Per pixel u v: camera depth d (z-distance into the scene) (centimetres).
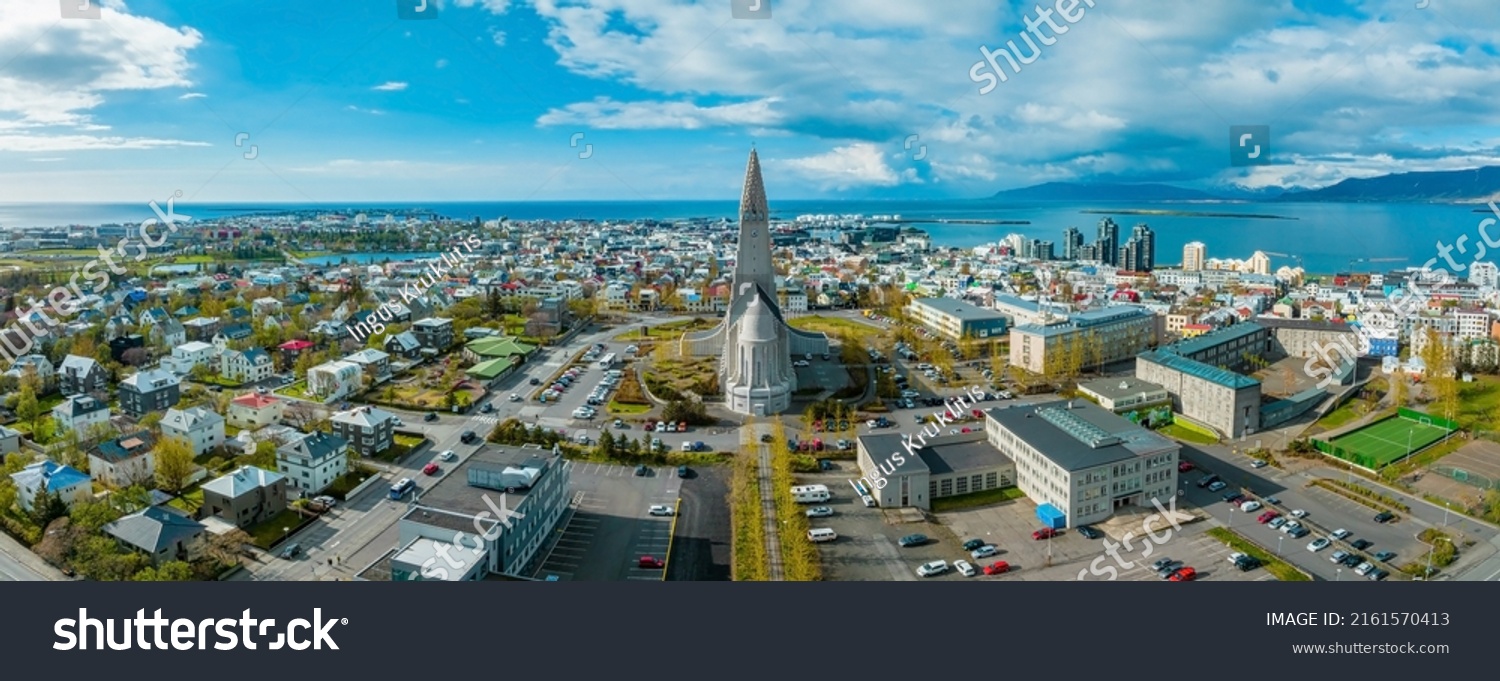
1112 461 16775
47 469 16838
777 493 17800
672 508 17350
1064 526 16450
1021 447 18325
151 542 14288
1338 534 15975
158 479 17912
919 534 16338
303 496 17938
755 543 15688
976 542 15788
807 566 14600
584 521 16925
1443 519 16700
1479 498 17488
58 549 14350
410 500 17925
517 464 16125
